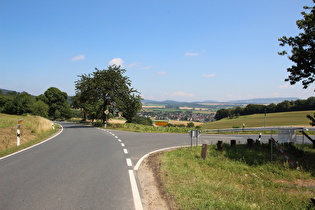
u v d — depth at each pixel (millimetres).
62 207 4504
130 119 43781
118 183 6176
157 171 7613
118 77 41000
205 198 5102
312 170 9883
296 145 16438
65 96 89812
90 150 11883
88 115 65312
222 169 9984
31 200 4844
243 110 88375
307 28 10820
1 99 91812
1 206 4512
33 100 88375
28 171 7312
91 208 4488
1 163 8531
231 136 24422
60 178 6539
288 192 7156
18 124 15641
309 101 71375
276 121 56219
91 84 39656
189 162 10023
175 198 5020
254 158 12070
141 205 4699
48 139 17406
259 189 7227
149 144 15570
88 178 6590
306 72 11078
